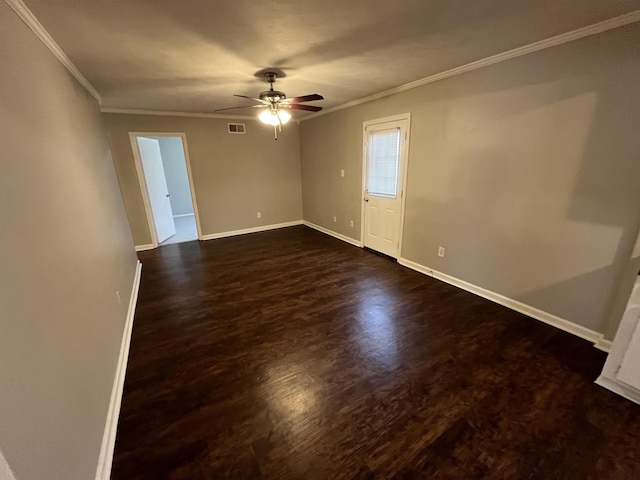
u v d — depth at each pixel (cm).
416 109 340
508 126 257
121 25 180
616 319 212
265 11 170
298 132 610
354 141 455
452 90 296
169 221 588
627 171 197
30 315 102
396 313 281
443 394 184
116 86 314
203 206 548
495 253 290
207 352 230
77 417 126
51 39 188
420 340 239
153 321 277
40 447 95
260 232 608
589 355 216
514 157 258
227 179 560
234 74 287
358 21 185
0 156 103
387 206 418
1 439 77
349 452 149
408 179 372
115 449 153
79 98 252
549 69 224
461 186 309
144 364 218
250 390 191
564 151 226
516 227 267
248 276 379
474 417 167
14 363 88
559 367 204
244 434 160
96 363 161
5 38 126
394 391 188
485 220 293
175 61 246
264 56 241
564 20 190
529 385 189
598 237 217
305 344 238
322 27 192
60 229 145
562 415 168
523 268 269
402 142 368
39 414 97
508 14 181
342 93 386
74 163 196
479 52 245
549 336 240
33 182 125
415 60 262
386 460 145
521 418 166
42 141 147
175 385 196
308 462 145
